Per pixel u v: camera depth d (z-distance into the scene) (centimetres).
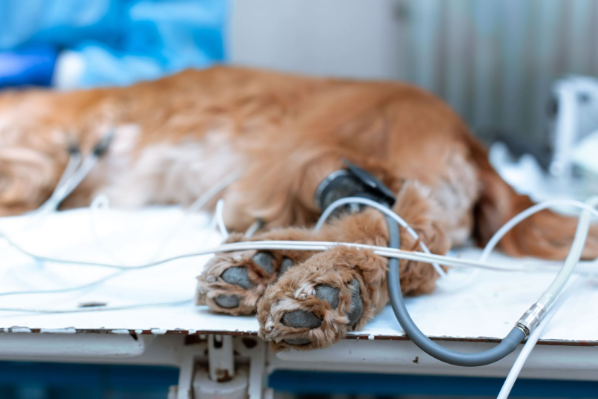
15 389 152
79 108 140
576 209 118
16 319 62
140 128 133
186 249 92
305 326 55
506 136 172
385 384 73
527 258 92
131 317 63
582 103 144
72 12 168
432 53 201
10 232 104
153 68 169
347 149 99
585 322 62
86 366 79
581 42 191
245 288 62
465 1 195
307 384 74
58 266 84
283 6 208
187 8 178
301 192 94
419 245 70
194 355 66
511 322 62
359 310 59
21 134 138
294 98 120
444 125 102
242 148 116
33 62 162
